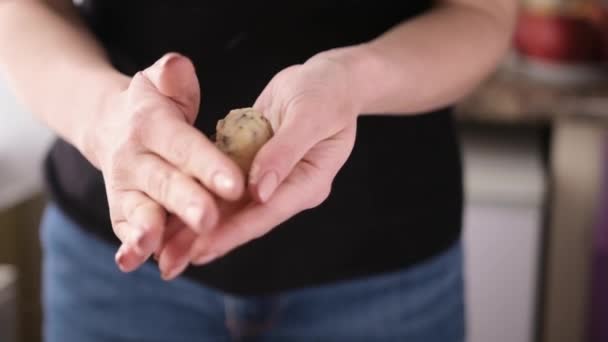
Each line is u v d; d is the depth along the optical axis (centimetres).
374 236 103
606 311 210
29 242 215
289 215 69
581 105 203
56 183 110
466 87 97
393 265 105
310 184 70
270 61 98
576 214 208
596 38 214
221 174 65
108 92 77
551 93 209
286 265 102
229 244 68
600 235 207
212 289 103
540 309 220
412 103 89
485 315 214
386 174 102
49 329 116
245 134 71
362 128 100
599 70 213
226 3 97
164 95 71
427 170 105
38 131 199
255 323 105
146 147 68
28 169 195
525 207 209
